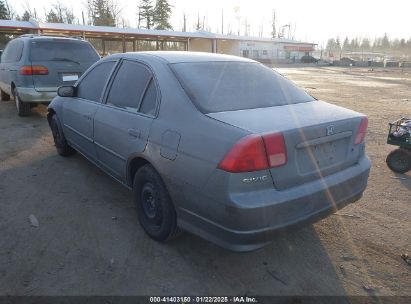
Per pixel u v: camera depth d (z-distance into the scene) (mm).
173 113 3076
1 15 50500
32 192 4500
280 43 64625
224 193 2518
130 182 3742
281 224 2625
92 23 52750
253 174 2504
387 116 10203
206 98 3098
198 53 3982
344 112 3256
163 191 3129
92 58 8617
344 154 3105
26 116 8922
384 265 3123
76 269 2994
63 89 4871
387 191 4711
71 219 3832
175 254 3229
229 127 2643
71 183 4797
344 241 3484
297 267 3080
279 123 2732
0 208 4059
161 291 2768
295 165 2684
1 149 6254
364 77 29891
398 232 3664
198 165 2701
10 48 9438
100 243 3385
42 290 2744
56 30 29844
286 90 3680
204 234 2795
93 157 4578
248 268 3059
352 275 2988
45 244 3350
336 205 3018
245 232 2521
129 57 3984
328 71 39969
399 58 83000
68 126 5191
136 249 3295
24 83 7914
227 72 3559
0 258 3123
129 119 3543
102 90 4297
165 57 3623
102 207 4121
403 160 5320
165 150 3006
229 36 51312
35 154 6004
